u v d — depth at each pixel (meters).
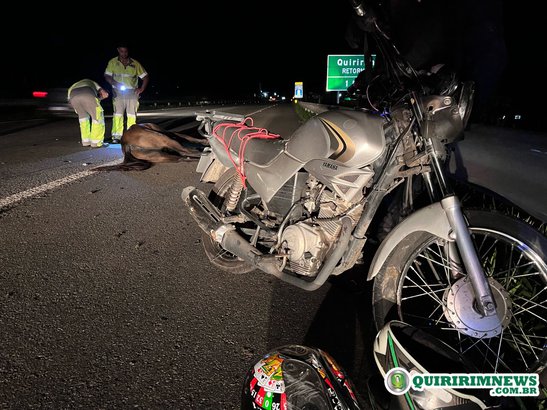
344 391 1.95
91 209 5.35
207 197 4.06
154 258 4.06
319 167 2.61
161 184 6.56
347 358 2.75
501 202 4.96
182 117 18.89
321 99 15.86
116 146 10.24
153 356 2.71
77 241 4.38
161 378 2.53
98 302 3.29
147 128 8.20
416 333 2.27
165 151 8.04
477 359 2.65
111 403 2.34
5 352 2.70
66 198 5.75
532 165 7.26
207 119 3.92
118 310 3.20
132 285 3.56
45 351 2.72
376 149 2.35
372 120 2.41
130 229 4.75
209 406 2.33
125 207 5.46
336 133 2.47
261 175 3.07
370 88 2.89
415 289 3.38
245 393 1.96
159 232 4.68
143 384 2.48
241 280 3.71
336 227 2.69
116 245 4.32
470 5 3.15
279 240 2.93
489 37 3.20
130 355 2.72
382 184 2.44
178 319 3.11
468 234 2.21
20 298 3.30
